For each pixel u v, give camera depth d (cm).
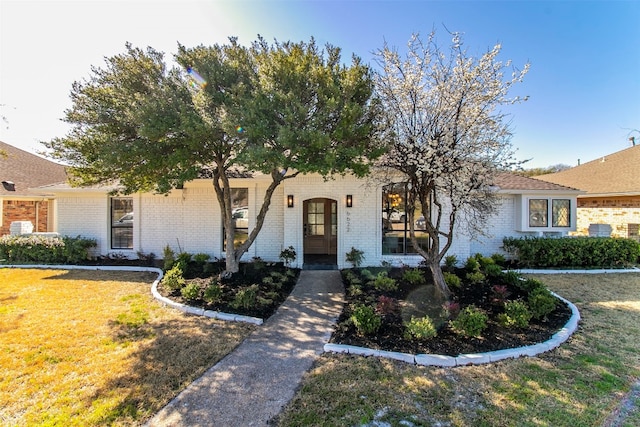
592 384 372
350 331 527
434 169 582
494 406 334
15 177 1639
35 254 1108
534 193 1093
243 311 625
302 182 1012
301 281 873
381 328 526
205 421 314
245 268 904
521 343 470
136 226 1165
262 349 474
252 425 309
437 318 558
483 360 425
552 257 1020
